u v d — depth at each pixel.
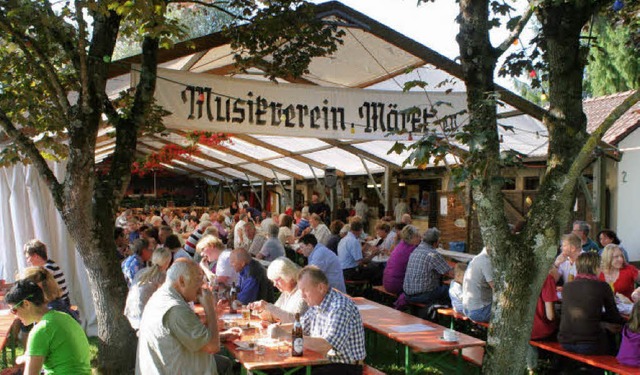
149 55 4.99
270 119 6.47
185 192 29.84
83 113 4.55
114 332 4.79
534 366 5.59
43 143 5.52
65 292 5.87
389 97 7.04
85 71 4.45
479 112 3.40
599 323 4.94
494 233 3.47
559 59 3.45
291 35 5.93
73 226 4.65
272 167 18.70
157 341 3.43
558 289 6.48
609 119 3.08
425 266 7.00
